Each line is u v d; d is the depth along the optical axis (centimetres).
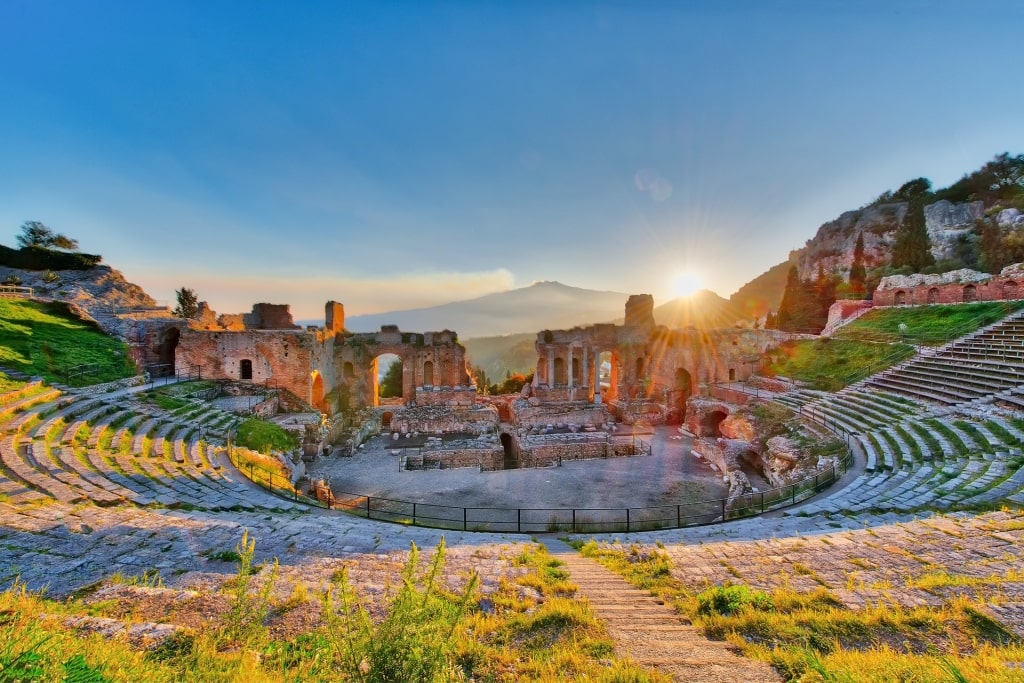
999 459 1791
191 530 1223
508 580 1033
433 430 3788
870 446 2288
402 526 1700
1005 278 3953
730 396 3959
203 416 2675
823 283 6819
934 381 2836
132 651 554
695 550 1256
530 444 3198
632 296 4784
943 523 1292
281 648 612
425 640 495
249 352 3678
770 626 762
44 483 1455
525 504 2225
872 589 907
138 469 1762
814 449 2466
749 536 1466
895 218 9488
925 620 756
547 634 748
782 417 3116
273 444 2670
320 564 1078
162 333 3869
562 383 4834
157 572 956
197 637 597
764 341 4697
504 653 667
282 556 1127
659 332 4709
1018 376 2495
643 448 3262
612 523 1906
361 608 539
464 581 1009
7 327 2872
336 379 4322
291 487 2092
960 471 1759
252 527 1332
